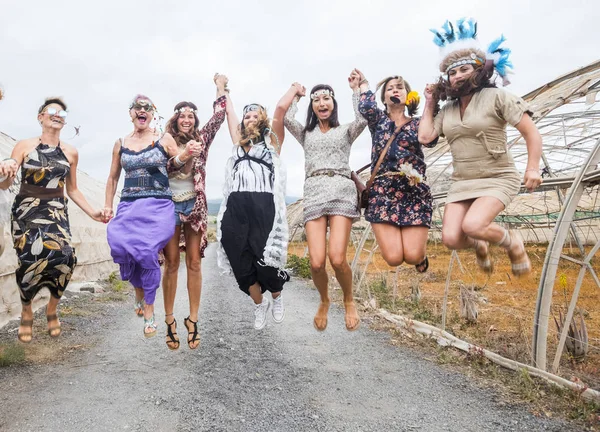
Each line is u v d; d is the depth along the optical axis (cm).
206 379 438
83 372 442
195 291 448
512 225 2248
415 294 930
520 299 980
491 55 324
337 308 889
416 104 412
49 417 338
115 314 762
